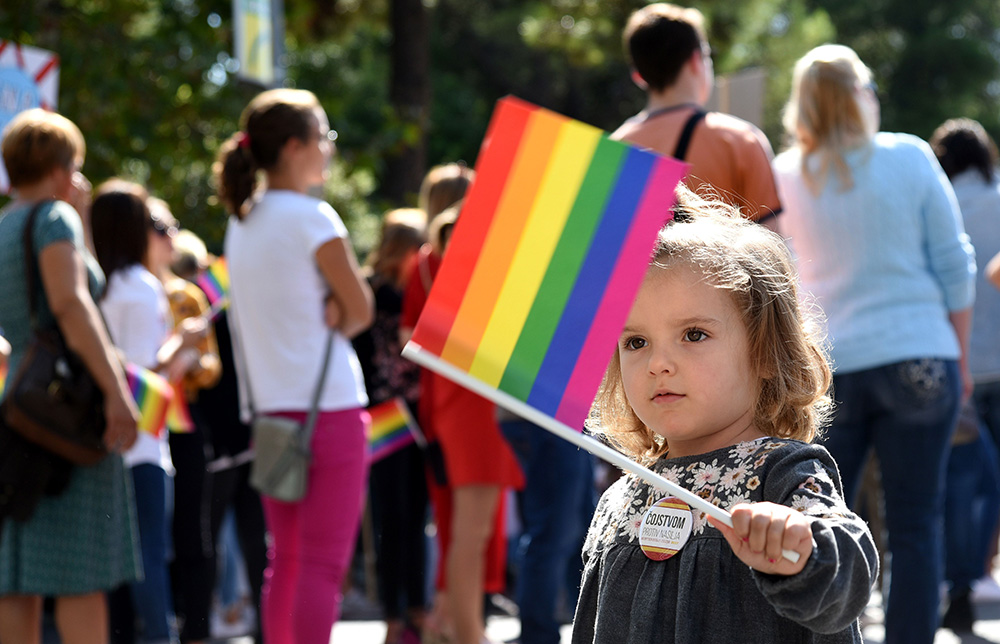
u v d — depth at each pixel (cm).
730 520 228
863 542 233
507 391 257
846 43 4628
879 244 548
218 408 727
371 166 1819
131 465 666
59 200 545
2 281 524
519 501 841
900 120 4494
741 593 252
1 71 766
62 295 509
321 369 568
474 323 259
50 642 796
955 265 566
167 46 1491
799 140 573
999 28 4806
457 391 643
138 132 1476
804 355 280
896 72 4647
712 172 502
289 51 2131
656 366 268
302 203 577
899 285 549
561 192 262
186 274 873
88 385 514
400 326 772
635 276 258
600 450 243
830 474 256
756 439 268
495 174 262
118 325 675
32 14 1406
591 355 257
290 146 587
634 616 263
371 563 1011
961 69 4541
